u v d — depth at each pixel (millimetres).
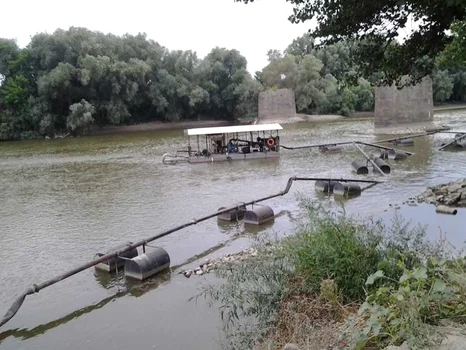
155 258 10000
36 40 57344
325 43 10914
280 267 6598
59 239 13070
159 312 8133
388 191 17188
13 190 21109
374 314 4500
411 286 4797
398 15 9867
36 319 8258
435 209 13453
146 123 65438
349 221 7375
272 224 13547
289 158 27938
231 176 22453
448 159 24422
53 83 53219
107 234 13328
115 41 61406
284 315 5930
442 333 4113
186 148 36094
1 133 53812
